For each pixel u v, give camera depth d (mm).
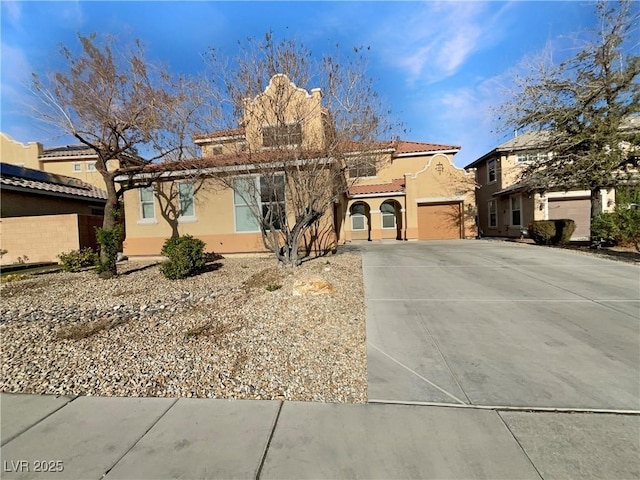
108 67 8703
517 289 7047
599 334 4629
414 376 3674
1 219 13227
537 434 2701
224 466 2426
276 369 3848
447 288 7242
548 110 13523
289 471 2363
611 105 12688
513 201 20719
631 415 2914
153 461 2496
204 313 5707
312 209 8812
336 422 2912
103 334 4910
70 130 8781
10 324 5508
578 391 3293
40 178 17859
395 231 21219
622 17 12000
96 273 9484
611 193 18156
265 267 9664
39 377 3807
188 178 11828
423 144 22344
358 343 4531
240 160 8766
